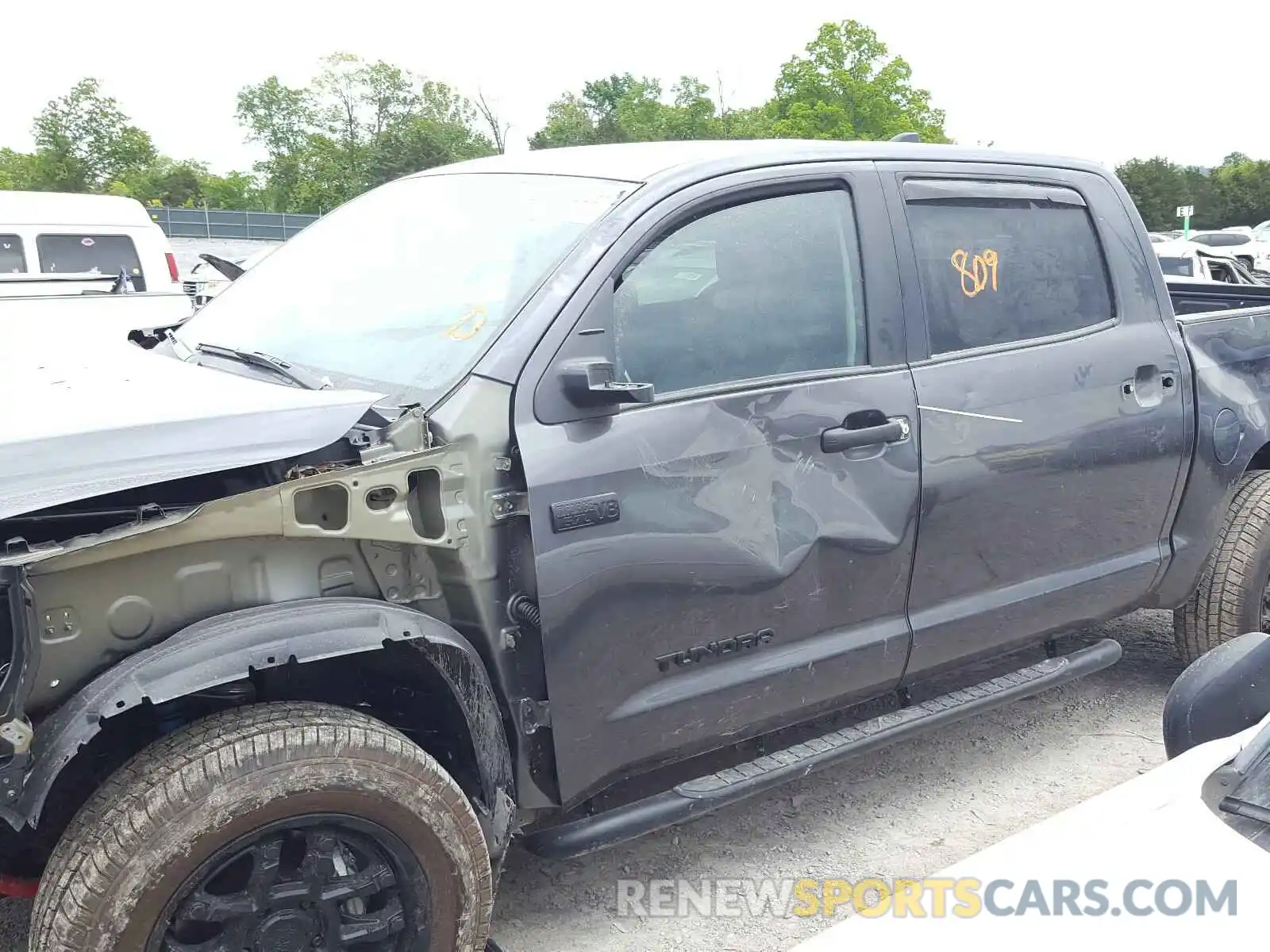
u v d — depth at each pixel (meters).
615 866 3.42
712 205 3.05
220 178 78.44
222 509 2.33
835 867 3.41
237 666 2.25
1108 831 1.94
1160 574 4.05
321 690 2.72
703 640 2.94
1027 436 3.53
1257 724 2.31
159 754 2.26
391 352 2.92
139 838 2.14
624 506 2.75
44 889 2.19
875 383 3.22
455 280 3.04
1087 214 3.90
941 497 3.34
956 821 3.67
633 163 3.20
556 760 2.74
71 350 3.12
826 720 3.68
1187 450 4.00
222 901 2.26
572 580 2.68
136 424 2.33
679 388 2.92
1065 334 3.73
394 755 2.37
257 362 3.09
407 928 2.46
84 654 2.28
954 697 3.65
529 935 3.08
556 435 2.68
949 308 3.46
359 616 2.41
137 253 11.95
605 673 2.78
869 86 67.94
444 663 2.55
